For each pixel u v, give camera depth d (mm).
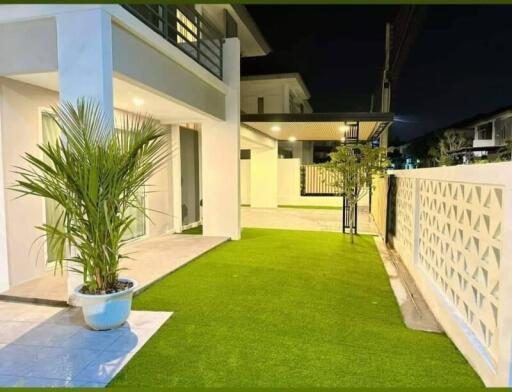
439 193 4039
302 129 11094
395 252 6949
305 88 18656
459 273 3338
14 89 4652
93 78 3900
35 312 3951
